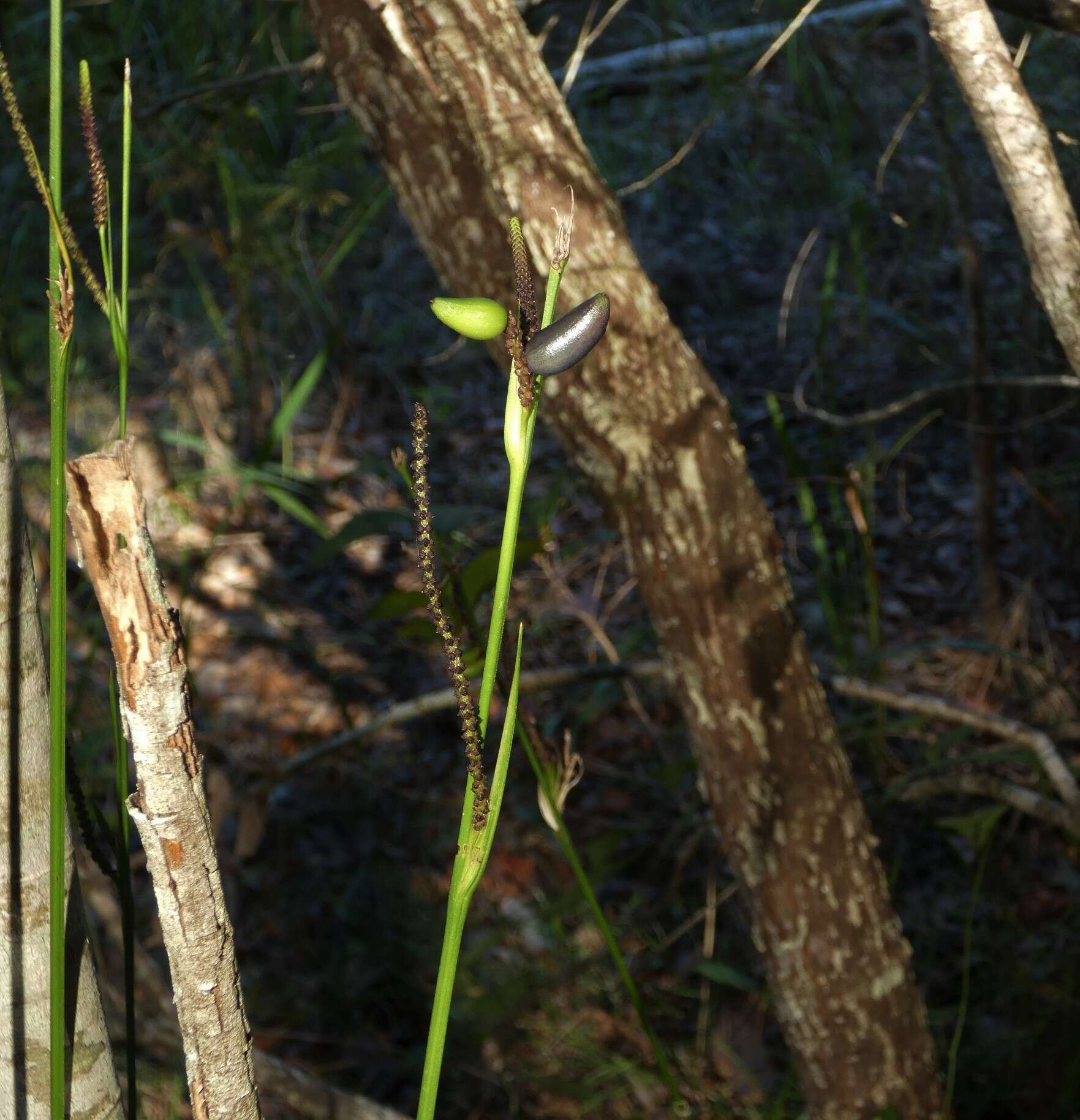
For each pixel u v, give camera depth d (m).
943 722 3.78
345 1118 2.08
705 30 4.87
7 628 0.83
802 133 4.94
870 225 4.33
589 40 1.88
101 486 0.56
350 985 3.09
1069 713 3.65
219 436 4.90
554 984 3.01
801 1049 2.09
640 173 5.74
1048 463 4.53
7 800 0.84
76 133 4.16
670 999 3.12
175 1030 2.23
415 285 5.63
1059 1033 2.73
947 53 1.31
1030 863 3.28
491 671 0.65
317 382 5.13
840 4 4.30
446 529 1.58
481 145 1.59
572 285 1.62
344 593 4.50
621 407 1.70
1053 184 1.32
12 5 3.94
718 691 1.87
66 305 0.63
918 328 4.66
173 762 0.60
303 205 4.20
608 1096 2.86
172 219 4.55
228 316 4.99
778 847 1.93
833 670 3.52
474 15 1.59
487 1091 2.90
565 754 1.32
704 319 5.72
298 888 3.35
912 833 3.42
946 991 3.00
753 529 1.82
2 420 0.82
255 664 4.12
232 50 4.07
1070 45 3.64
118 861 0.89
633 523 1.79
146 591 0.58
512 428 0.63
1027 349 3.47
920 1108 2.13
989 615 3.87
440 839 3.53
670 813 3.60
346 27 1.61
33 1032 0.86
